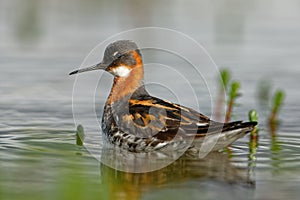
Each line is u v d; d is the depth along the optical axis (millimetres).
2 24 32312
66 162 13156
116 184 11820
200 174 12648
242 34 30656
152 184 11977
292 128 16578
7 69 23234
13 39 28812
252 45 28266
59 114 17484
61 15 35031
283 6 39750
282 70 23828
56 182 11703
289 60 25500
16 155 13547
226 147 14625
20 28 31375
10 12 35781
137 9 37344
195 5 39750
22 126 16109
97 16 34625
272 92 20562
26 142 14625
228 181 12086
